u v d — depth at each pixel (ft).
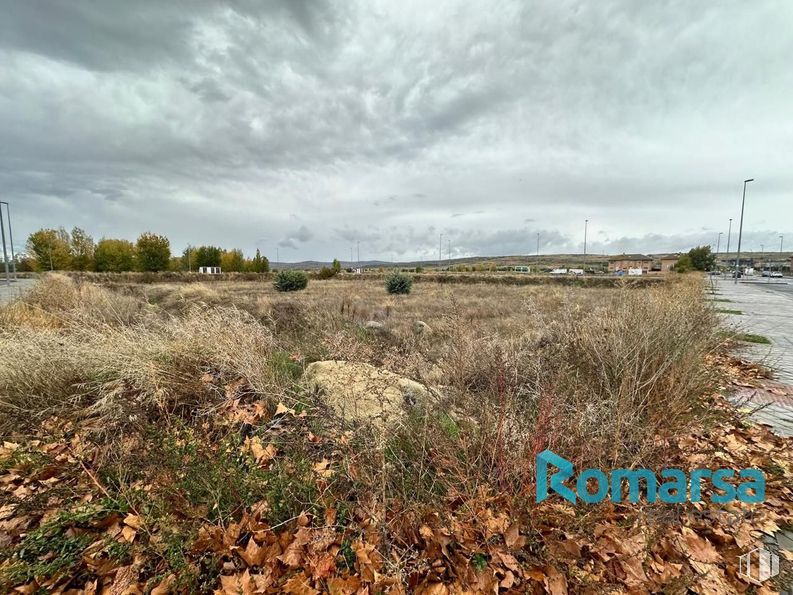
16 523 6.28
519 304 41.01
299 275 69.97
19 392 10.11
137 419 8.43
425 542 5.93
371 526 5.98
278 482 6.63
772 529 6.55
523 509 6.07
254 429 9.54
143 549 5.56
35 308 23.47
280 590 5.23
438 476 7.13
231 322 14.19
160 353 11.65
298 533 5.96
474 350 11.12
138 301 35.58
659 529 6.03
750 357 18.24
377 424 8.55
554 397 7.84
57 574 5.27
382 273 145.69
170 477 6.49
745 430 10.29
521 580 5.47
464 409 8.50
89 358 11.34
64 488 6.42
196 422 9.25
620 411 7.66
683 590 5.08
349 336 16.11
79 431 8.50
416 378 12.14
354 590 5.23
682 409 8.98
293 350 16.57
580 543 5.81
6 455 7.91
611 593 5.22
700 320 15.81
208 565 5.48
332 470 7.35
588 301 25.73
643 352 11.16
